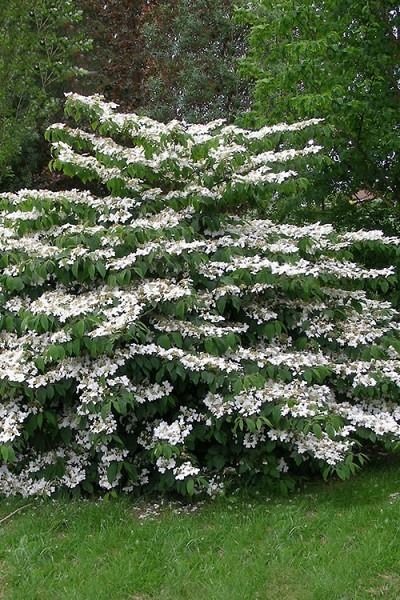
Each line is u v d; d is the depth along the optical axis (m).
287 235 4.77
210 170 4.70
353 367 4.34
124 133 4.86
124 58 12.27
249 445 3.96
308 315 4.59
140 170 4.54
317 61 5.75
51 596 3.02
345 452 3.86
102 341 3.82
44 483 4.18
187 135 4.56
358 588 2.99
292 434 3.90
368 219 6.48
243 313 4.55
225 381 3.96
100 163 4.81
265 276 4.20
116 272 4.28
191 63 10.80
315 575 3.08
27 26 9.63
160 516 3.89
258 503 4.02
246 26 10.74
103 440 3.80
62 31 12.04
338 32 5.94
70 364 4.01
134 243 4.22
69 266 4.21
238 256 4.42
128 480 4.27
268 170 4.82
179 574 3.15
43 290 4.58
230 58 10.81
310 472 4.47
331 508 3.87
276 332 4.34
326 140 5.73
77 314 3.89
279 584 3.07
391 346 4.58
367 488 4.19
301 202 6.31
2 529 3.78
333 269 4.55
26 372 3.95
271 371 4.09
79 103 4.71
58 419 4.20
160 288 4.08
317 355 4.38
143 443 4.16
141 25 12.15
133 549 3.40
